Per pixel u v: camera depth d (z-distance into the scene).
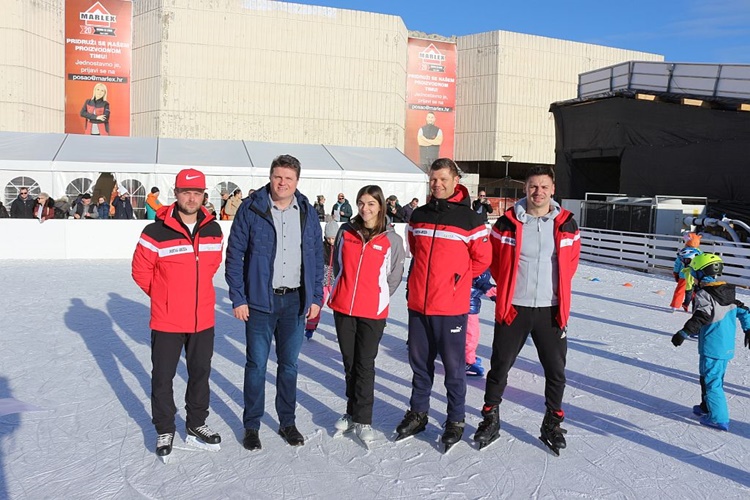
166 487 3.21
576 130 21.03
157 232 3.47
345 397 4.73
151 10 29.48
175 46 29.48
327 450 3.72
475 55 35.50
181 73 29.69
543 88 36.12
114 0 29.81
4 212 14.01
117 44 30.08
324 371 5.43
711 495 3.27
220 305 8.53
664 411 4.59
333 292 3.90
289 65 31.30
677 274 8.73
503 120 35.34
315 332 7.01
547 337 3.69
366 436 3.79
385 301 3.84
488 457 3.69
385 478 3.37
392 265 3.89
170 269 3.47
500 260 3.73
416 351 3.87
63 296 8.92
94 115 29.98
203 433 3.67
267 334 3.68
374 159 20.02
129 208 14.90
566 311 3.62
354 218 3.91
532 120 36.03
